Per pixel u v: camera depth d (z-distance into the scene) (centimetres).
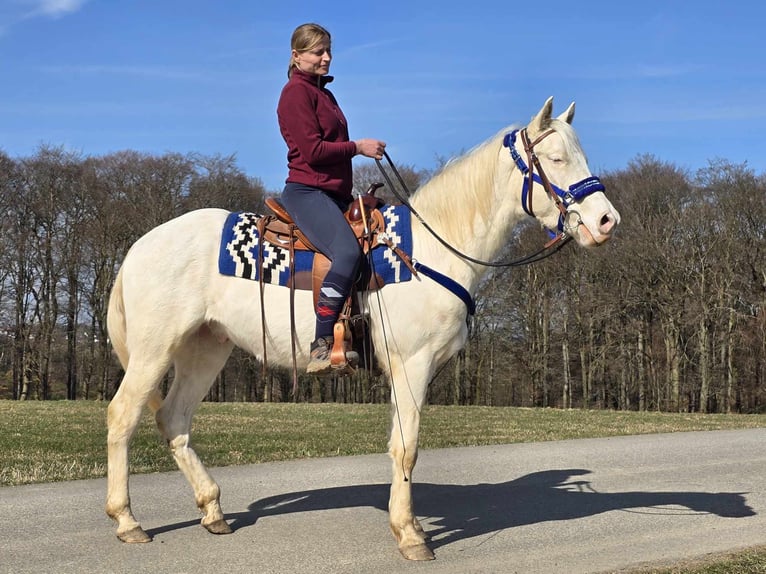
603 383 3716
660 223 3092
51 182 3322
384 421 1517
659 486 734
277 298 506
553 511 618
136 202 3153
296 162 514
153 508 613
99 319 3419
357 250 487
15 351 3534
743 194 3053
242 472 805
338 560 470
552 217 493
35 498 647
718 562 455
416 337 484
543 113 492
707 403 3344
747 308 3225
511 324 3578
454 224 502
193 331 523
